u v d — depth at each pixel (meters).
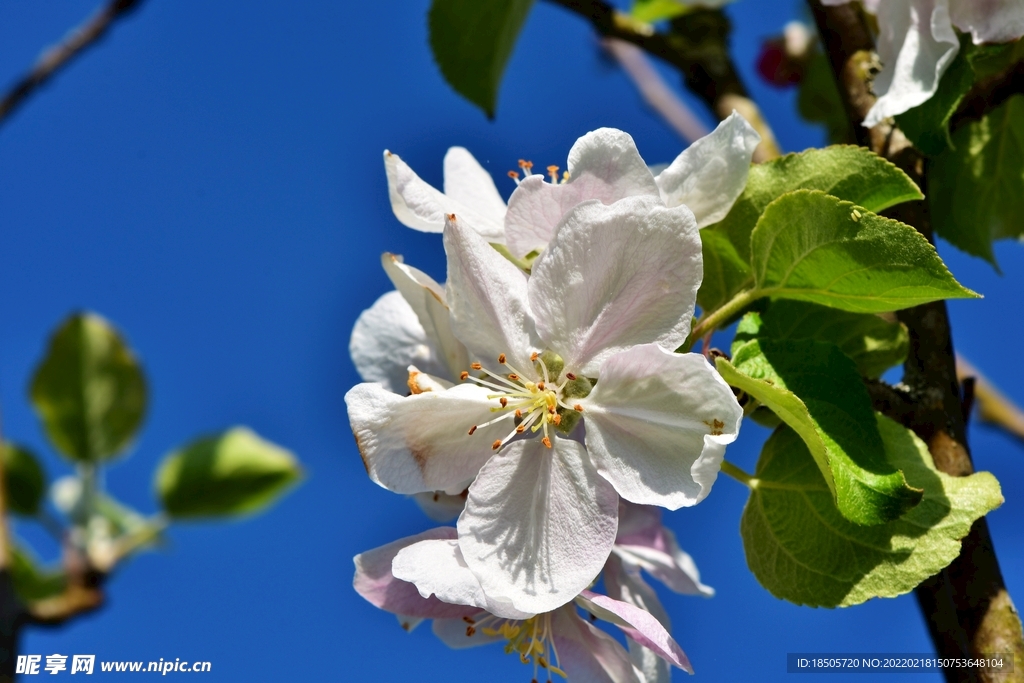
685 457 0.25
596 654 0.26
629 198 0.25
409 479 0.25
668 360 0.24
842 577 0.25
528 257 0.26
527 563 0.25
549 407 0.25
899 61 0.27
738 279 0.27
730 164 0.26
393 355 0.28
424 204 0.26
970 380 0.27
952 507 0.25
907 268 0.25
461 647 0.27
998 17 0.27
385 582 0.26
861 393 0.25
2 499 0.30
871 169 0.26
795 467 0.26
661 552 0.28
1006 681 0.25
